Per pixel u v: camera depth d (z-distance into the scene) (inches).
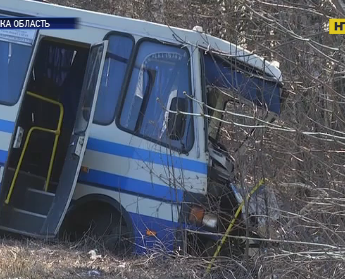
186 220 457.7
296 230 415.2
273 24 438.3
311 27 483.5
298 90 474.0
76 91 562.3
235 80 470.3
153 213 468.1
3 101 489.1
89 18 497.4
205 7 837.8
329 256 363.9
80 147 452.8
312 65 467.8
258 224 434.6
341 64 403.5
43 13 500.7
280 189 446.9
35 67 556.1
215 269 436.8
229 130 490.3
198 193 460.1
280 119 473.7
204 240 456.1
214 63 478.3
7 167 470.0
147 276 422.0
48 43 541.6
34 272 396.8
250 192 439.2
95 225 490.6
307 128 450.9
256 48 522.0
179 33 479.8
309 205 415.2
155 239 464.4
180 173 464.8
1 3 502.3
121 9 1005.2
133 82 487.5
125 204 474.6
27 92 528.7
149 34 488.1
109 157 481.1
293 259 398.0
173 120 470.9
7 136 482.6
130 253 467.8
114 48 493.0
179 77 477.4
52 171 547.2
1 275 383.6
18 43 497.0
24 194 508.1
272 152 456.1
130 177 475.8
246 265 428.1
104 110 488.4
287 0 476.7
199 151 465.7
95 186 480.4
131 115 483.8
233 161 462.3
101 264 437.4
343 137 378.3
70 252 453.7
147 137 477.1
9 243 466.0
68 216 485.4
